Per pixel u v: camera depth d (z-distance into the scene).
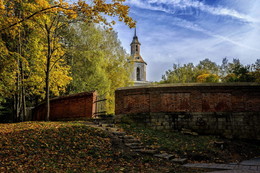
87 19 12.59
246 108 14.42
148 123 14.68
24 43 19.03
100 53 25.41
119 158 8.30
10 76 17.11
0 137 9.22
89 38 25.75
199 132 14.20
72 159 7.86
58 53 18.78
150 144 10.63
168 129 14.38
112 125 13.06
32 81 17.61
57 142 9.15
